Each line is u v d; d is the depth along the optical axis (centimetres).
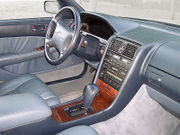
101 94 197
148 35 185
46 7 271
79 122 167
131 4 1245
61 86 260
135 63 171
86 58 224
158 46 169
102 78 193
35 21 260
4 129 92
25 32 251
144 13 1031
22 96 109
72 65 276
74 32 183
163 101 184
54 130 153
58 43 195
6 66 244
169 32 191
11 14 265
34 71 262
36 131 138
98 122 181
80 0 278
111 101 188
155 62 167
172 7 480
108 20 203
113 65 184
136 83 182
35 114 100
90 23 236
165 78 162
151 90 186
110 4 1170
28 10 282
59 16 206
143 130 188
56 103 175
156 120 200
